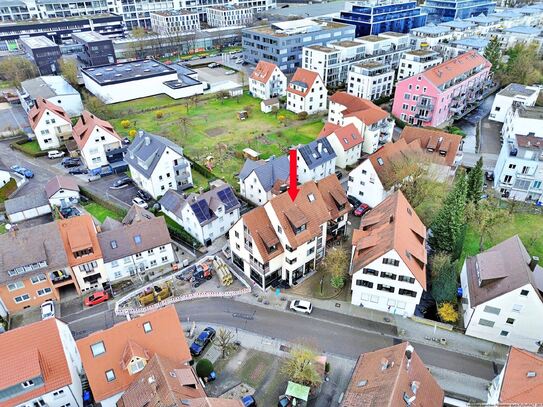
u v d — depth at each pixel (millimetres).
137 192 84125
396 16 175500
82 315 56469
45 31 179000
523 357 37875
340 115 103375
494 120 114688
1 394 38625
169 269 63938
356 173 76188
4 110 126250
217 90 141125
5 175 83812
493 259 52750
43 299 58094
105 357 40469
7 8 190625
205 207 67875
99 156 91000
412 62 125750
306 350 46969
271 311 56156
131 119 119625
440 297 54625
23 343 40094
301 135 107750
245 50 163375
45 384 40094
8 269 54188
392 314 55406
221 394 45875
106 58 152250
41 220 76875
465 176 66125
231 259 65438
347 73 139000
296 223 56219
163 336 42562
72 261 57375
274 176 76812
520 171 76188
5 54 163000
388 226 54156
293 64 152000
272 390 46250
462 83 113625
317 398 45188
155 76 136125
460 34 160125
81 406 43625
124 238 60969
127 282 61719
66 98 119000
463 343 51219
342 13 178375
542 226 71500
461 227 59781
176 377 38875
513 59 136125
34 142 106938
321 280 60750
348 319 54781
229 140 105250
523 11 195750
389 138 101062
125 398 38969
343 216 67812
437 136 84312
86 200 81688
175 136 108000
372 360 39938
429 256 62000
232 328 53688
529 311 47125
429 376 38531
